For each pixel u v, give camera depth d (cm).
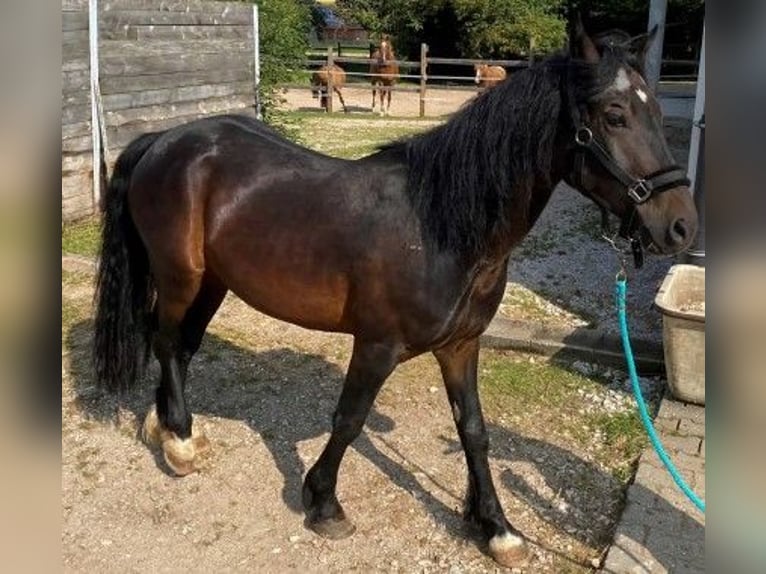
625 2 1788
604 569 247
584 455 322
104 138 639
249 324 445
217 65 773
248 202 258
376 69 1562
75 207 625
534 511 284
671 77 1730
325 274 243
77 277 501
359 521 277
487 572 253
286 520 277
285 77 1029
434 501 289
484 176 215
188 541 266
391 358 238
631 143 195
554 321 466
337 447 254
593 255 597
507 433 336
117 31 641
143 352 310
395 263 227
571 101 201
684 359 345
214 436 328
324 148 995
